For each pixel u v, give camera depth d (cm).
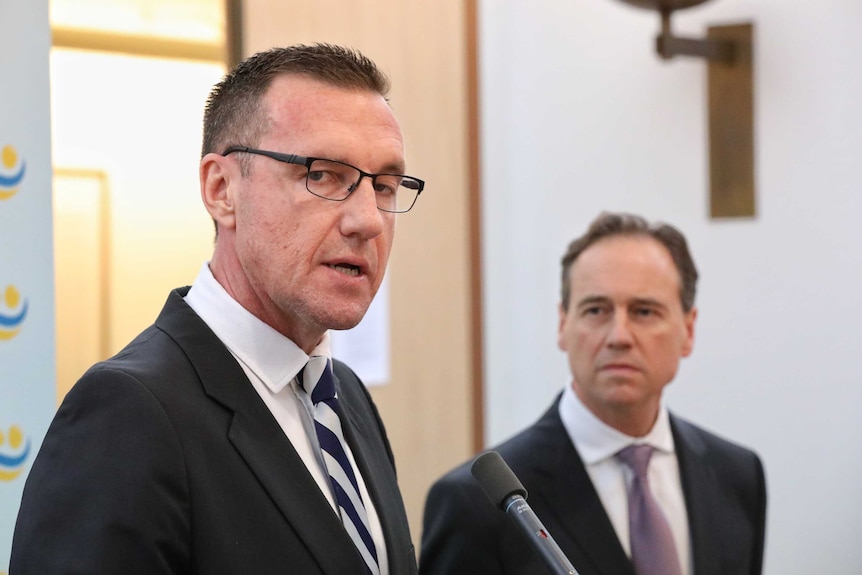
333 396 295
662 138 688
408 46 752
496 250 781
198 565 246
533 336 757
